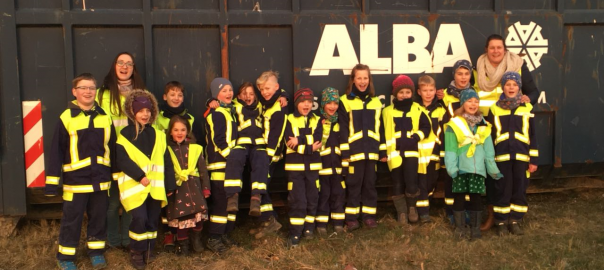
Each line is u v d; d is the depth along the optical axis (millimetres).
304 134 4727
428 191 5141
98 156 4137
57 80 4707
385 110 5094
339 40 5059
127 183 4168
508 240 4734
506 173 4816
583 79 5461
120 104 4422
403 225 5082
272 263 4340
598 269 4160
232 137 4535
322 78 5066
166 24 4789
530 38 5316
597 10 5402
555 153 5414
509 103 4781
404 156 4988
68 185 4109
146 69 4801
